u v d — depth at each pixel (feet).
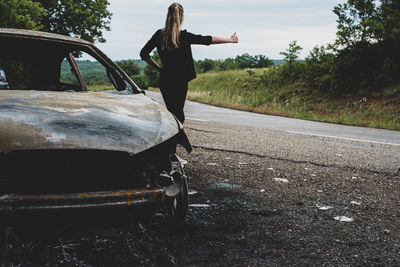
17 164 7.62
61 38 12.14
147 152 8.85
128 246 8.52
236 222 11.19
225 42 15.11
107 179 8.32
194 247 9.19
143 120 9.29
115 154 8.36
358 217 12.10
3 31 11.58
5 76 11.14
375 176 17.90
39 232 7.87
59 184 7.86
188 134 29.04
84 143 7.74
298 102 80.64
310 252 9.32
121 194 7.72
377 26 68.95
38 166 7.78
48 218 7.78
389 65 69.00
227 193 14.17
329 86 78.33
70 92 10.91
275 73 107.14
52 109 8.61
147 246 8.75
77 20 112.37
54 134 7.70
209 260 8.59
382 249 9.65
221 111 63.52
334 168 19.35
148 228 9.46
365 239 10.27
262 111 67.15
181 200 10.18
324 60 84.23
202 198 13.41
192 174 16.79
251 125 39.70
